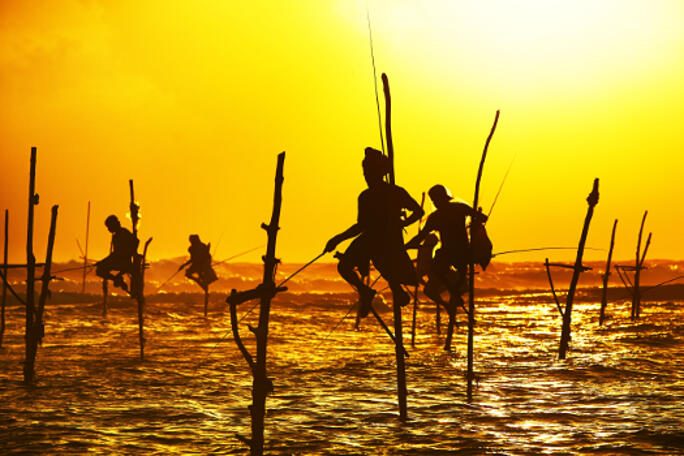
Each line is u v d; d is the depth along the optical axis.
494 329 37.56
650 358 25.53
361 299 16.09
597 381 21.03
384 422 16.09
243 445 14.20
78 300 59.62
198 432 15.27
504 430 15.23
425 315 47.94
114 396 19.14
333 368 23.94
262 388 12.82
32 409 17.47
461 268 22.11
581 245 25.50
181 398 18.92
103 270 33.12
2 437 14.73
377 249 15.84
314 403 18.20
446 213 21.89
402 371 16.39
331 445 14.15
